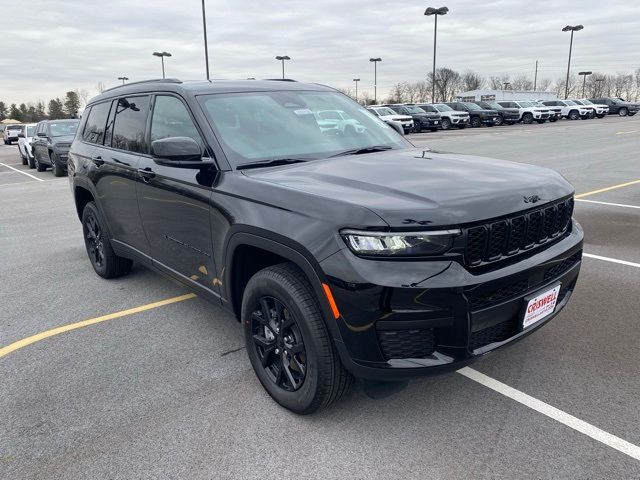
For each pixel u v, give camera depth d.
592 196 9.13
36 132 18.11
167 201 3.73
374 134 4.00
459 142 21.92
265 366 3.11
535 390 3.13
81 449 2.74
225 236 3.13
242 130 3.49
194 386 3.31
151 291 5.06
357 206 2.46
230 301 3.30
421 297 2.36
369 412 2.97
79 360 3.70
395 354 2.49
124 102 4.60
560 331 3.88
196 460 2.63
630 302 4.39
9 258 6.41
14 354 3.82
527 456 2.57
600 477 2.41
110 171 4.57
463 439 2.71
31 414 3.06
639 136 22.66
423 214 2.40
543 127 32.97
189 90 3.71
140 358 3.71
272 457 2.63
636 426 2.77
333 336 2.57
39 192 12.41
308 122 3.79
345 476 2.48
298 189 2.77
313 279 2.57
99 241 5.36
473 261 2.50
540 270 2.75
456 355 2.48
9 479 2.54
